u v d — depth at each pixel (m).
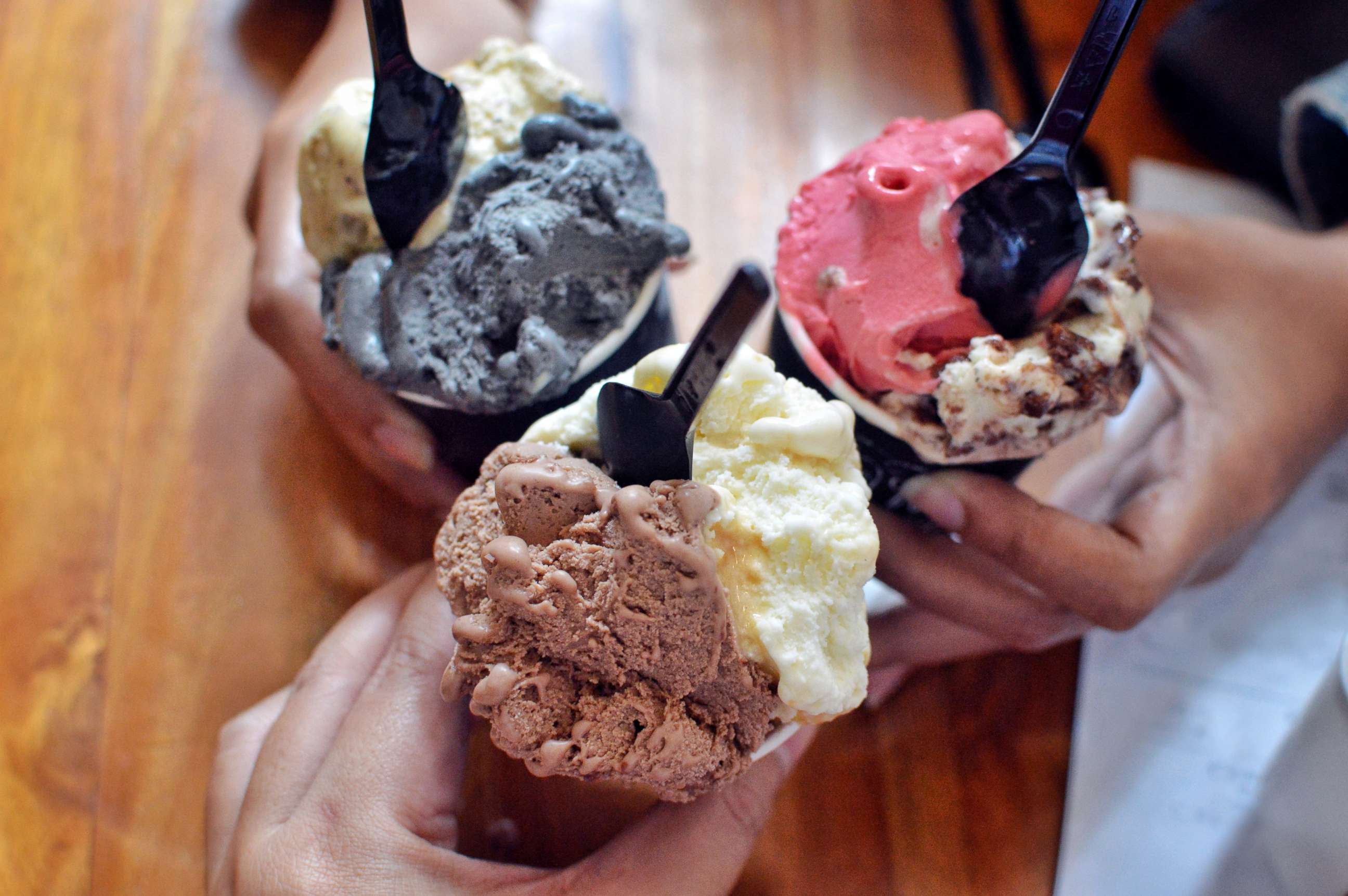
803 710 0.26
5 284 0.41
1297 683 0.36
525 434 0.27
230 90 0.44
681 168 0.43
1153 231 0.37
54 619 0.37
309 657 0.36
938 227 0.30
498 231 0.30
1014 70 0.44
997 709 0.36
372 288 0.31
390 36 0.28
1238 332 0.36
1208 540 0.34
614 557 0.25
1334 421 0.36
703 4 0.46
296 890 0.27
